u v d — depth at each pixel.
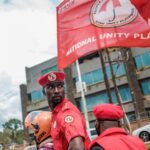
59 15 6.93
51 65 51.56
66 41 6.78
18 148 46.34
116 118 3.09
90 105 44.94
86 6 6.53
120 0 6.11
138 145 2.96
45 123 3.78
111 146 2.83
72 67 47.31
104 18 6.29
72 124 3.08
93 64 45.19
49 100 3.55
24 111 53.84
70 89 46.59
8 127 74.81
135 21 6.03
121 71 40.16
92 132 19.42
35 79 53.78
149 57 39.28
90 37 6.41
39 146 3.87
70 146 2.97
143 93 39.25
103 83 43.75
